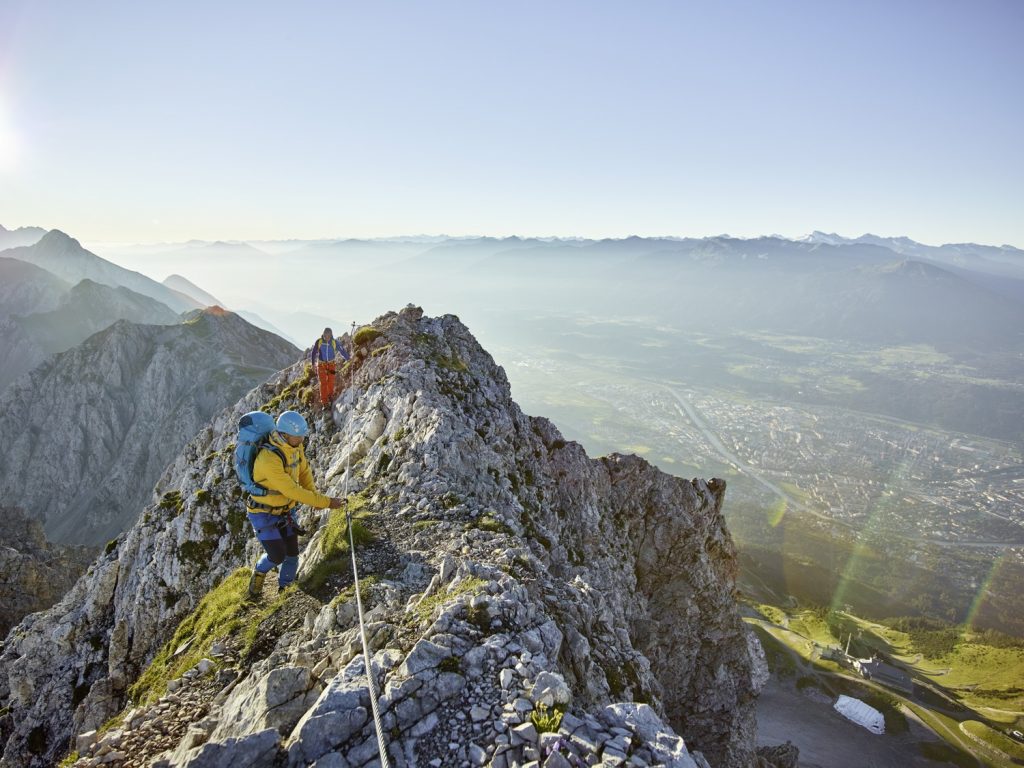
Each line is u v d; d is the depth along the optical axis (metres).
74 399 197.62
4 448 190.12
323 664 9.88
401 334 39.66
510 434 32.41
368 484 21.42
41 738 25.48
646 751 7.49
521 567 14.01
